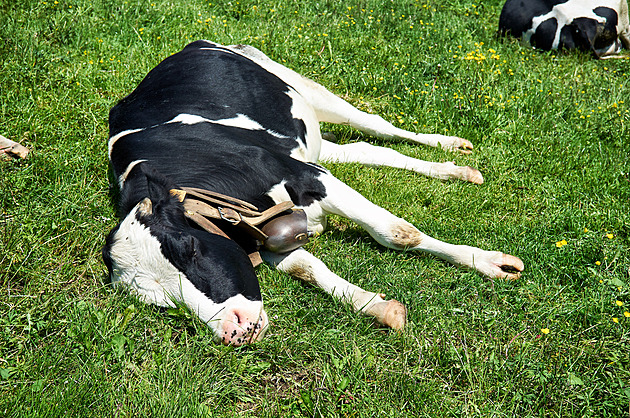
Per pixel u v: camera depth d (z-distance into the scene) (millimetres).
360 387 2902
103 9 7422
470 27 8398
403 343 3121
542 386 2857
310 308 3383
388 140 5379
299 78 5227
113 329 3088
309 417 2801
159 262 2871
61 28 6746
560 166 4867
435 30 7836
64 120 5234
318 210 3859
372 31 7680
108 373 2951
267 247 3428
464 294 3518
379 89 6133
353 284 3525
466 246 3758
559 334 3189
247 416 2814
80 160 4668
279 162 3805
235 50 5211
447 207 4406
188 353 2957
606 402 2781
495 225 4199
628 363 3039
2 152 4527
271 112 4504
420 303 3395
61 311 3305
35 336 3176
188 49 5023
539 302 3457
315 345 3115
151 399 2773
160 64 4949
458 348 3129
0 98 5375
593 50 7895
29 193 4215
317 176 3857
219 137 3855
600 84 6590
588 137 5340
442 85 6152
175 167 3570
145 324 3127
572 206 4414
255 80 4641
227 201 3352
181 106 4230
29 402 2748
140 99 4465
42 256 3738
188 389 2809
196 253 2840
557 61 7559
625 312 3178
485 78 6305
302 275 3537
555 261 3760
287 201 3391
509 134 5344
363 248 3922
